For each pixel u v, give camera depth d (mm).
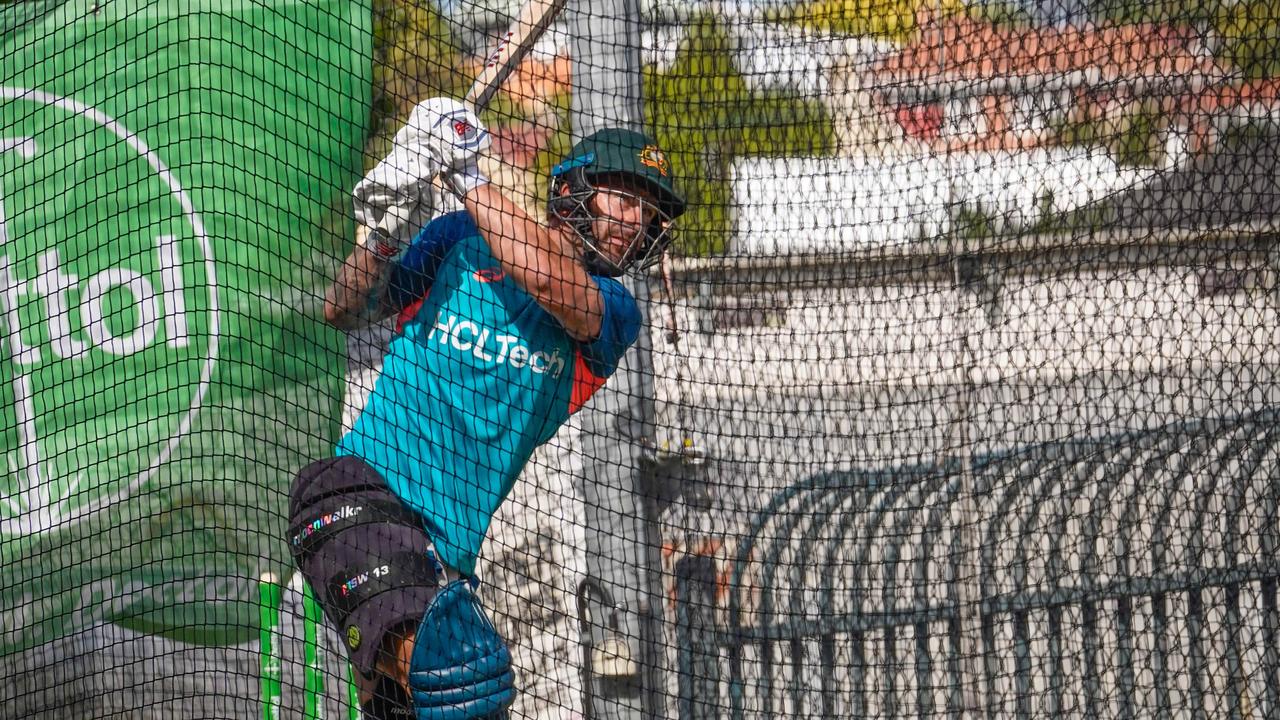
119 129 12859
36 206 12727
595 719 11633
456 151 8953
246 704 12750
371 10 12781
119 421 13133
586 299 9062
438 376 9406
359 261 9586
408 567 8844
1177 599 13320
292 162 12734
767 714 12578
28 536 12906
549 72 13469
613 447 11688
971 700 13492
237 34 12617
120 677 13094
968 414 13539
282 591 12766
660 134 13047
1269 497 13180
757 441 13961
